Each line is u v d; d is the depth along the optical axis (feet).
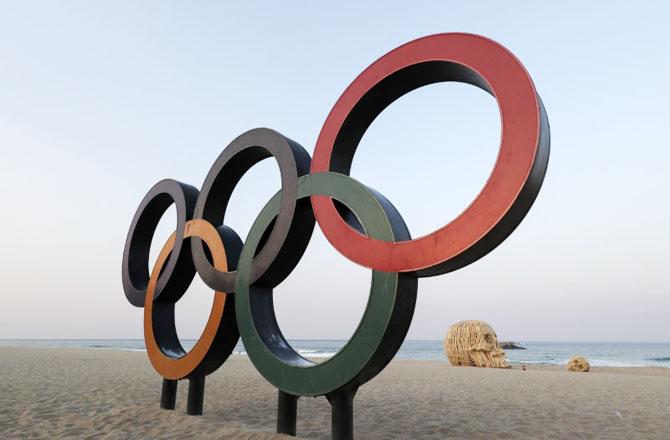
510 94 12.25
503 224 11.83
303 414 23.39
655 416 24.13
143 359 67.21
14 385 31.53
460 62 13.42
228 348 20.02
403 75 14.96
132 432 18.01
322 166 16.48
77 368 47.16
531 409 25.81
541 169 12.06
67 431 18.30
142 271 26.09
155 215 26.23
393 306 13.46
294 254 17.71
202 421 19.16
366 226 14.56
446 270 13.28
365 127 16.70
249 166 21.40
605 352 239.91
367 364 13.73
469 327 69.46
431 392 33.09
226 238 20.52
